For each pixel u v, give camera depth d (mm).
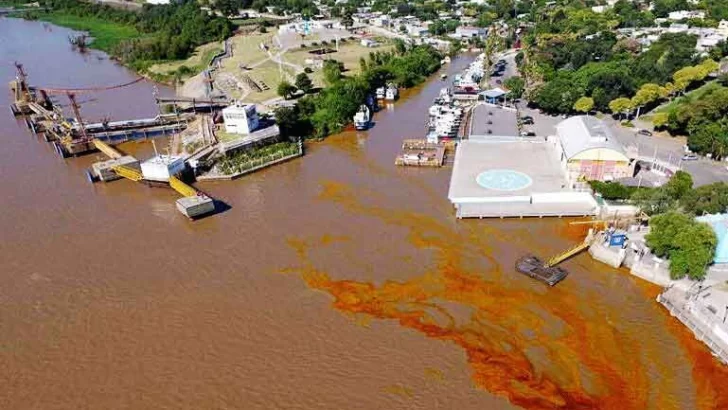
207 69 196000
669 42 180000
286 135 133625
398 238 87875
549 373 60344
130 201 106125
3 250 88688
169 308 73312
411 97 173500
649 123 132375
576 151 101000
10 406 58594
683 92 146125
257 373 61969
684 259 71000
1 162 128375
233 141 122750
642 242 81625
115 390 60406
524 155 116938
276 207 100375
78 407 58406
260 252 85625
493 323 68062
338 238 88750
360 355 63812
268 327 69000
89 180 116312
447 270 79000
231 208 100812
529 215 92000
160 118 146250
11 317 72500
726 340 62000
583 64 178125
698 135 112250
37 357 65500
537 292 73688
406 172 113812
